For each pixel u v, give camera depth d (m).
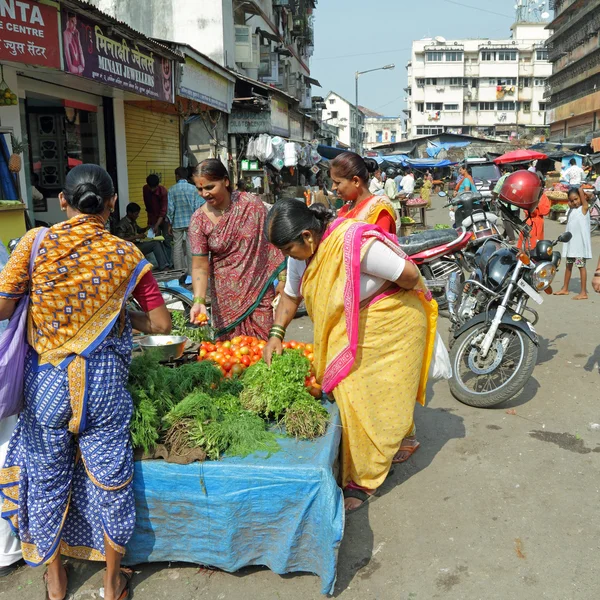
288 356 3.30
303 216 2.93
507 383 4.60
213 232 4.07
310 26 39.22
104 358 2.46
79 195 2.42
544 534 3.09
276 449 2.86
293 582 2.77
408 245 7.04
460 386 4.83
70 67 6.35
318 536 2.67
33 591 2.77
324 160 27.19
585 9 55.69
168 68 9.48
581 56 59.28
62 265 2.36
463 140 56.12
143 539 2.80
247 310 4.22
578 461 3.87
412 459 3.93
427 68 89.06
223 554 2.76
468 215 7.06
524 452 4.00
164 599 2.68
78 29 6.50
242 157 16.72
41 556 2.57
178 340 3.74
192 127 15.41
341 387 3.12
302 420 2.98
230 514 2.70
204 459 2.74
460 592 2.69
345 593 2.70
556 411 4.67
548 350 6.18
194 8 17.09
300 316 7.57
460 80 89.06
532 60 88.38
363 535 3.12
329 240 2.97
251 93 16.11
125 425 2.59
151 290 2.57
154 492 2.72
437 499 3.44
